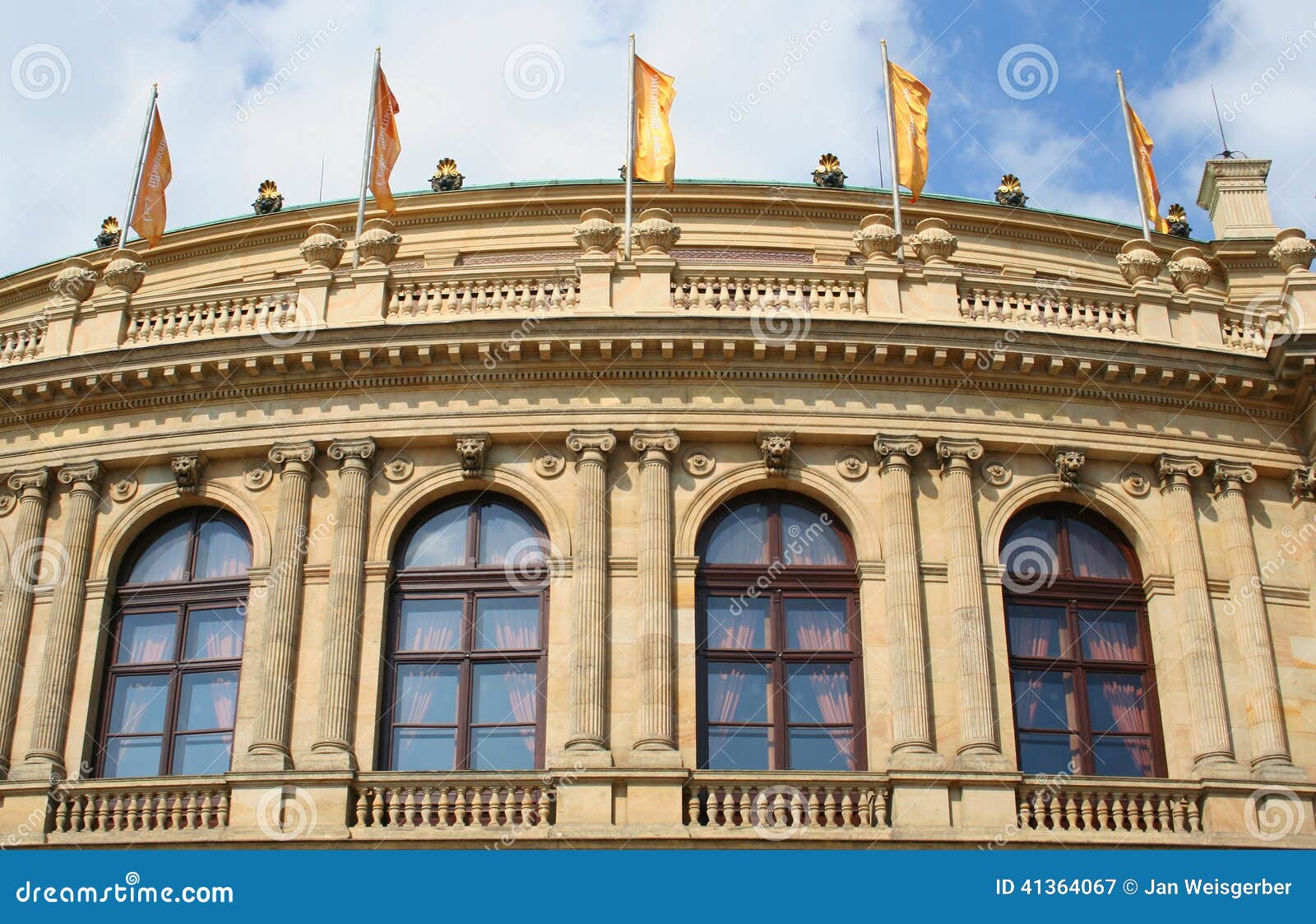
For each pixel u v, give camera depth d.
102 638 30.70
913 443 30.80
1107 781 27.94
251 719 29.20
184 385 31.86
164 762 29.73
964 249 41.50
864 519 30.52
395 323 31.03
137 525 31.59
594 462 30.44
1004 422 31.27
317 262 33.38
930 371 31.27
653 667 28.59
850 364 31.16
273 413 31.53
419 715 29.42
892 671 29.08
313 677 29.30
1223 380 31.77
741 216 41.66
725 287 32.25
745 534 30.84
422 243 41.62
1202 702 29.39
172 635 30.89
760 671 29.67
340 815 27.33
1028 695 29.91
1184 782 28.12
